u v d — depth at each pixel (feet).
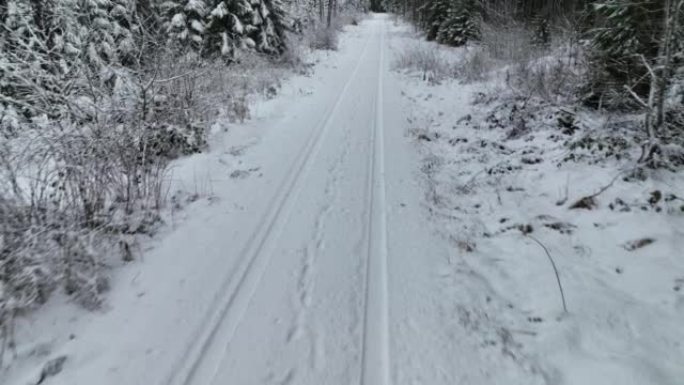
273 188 19.08
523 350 10.04
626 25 20.52
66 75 17.34
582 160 18.85
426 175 20.89
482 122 28.37
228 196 18.24
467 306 11.57
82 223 13.42
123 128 17.24
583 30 30.35
